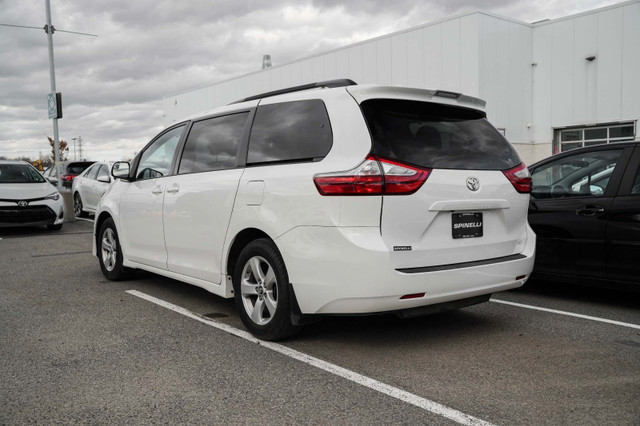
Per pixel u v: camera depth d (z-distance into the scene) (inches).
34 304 205.2
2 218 419.8
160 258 203.6
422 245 136.3
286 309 148.1
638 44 589.0
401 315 137.8
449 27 629.0
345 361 140.7
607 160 195.3
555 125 668.7
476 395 118.5
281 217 144.7
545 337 160.1
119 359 143.6
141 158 223.0
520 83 666.2
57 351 150.4
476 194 144.9
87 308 198.4
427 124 145.3
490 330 167.6
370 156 131.2
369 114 136.9
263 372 133.3
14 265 295.0
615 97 611.8
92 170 559.5
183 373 133.2
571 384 124.0
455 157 144.9
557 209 201.5
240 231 160.1
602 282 190.4
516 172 158.9
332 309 136.1
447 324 174.7
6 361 142.6
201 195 176.2
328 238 133.7
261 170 155.6
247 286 160.6
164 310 194.9
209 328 171.6
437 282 136.2
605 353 145.3
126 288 232.2
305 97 153.3
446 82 636.7
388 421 106.6
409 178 132.9
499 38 631.2
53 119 642.8
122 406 114.7
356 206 130.5
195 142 191.6
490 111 628.4
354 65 752.3
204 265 178.7
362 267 129.3
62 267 287.9
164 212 196.7
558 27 655.8
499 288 152.1
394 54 692.1
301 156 145.9
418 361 140.3
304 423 106.2
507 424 104.7
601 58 621.6
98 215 250.8
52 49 640.4
